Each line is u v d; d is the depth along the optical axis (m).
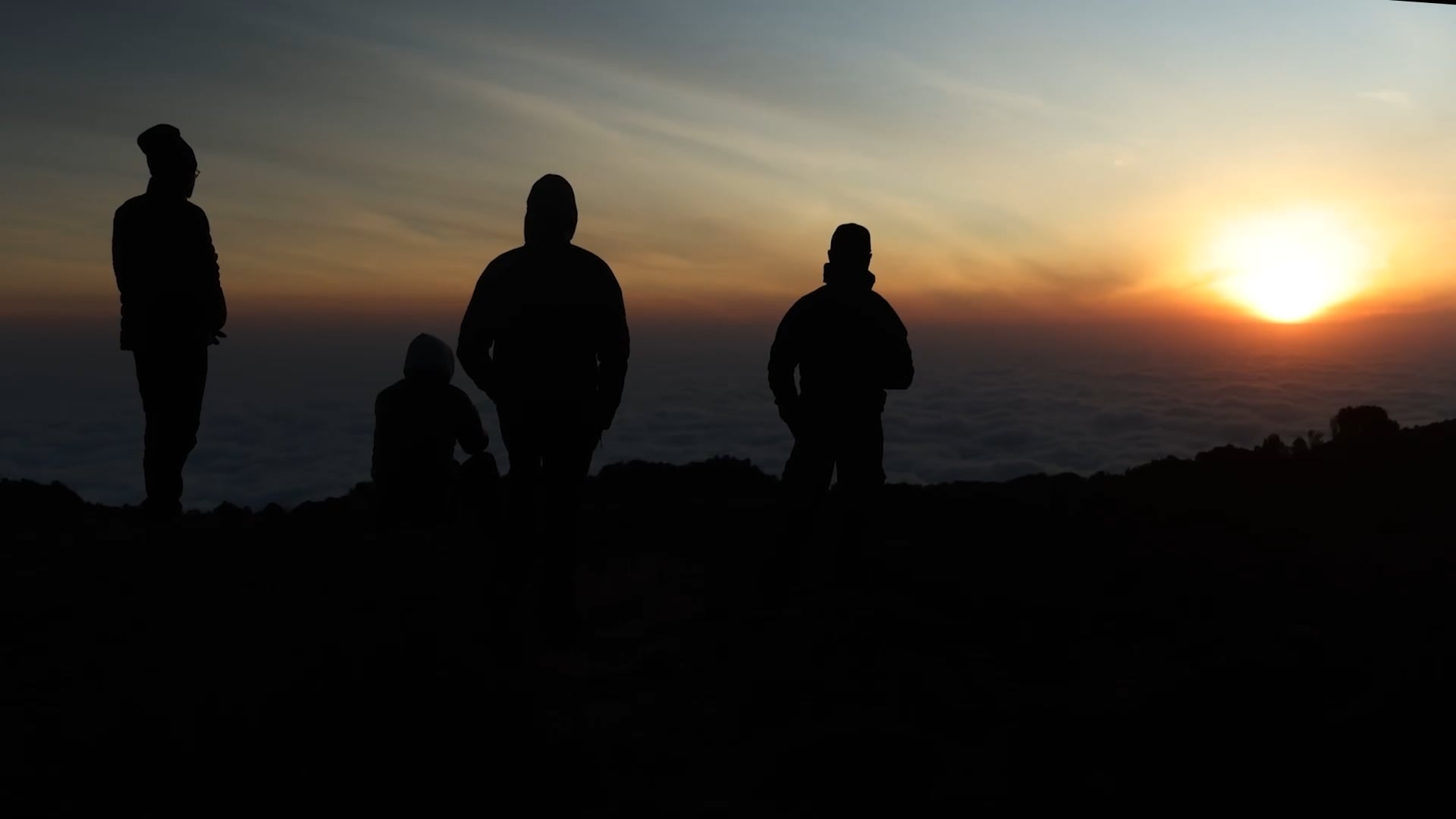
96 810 2.38
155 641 3.72
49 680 3.27
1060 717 2.96
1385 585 4.12
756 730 3.01
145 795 2.47
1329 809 2.33
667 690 3.36
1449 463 6.57
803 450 4.58
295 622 4.01
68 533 5.80
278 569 4.95
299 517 6.59
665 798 2.57
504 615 4.02
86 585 4.52
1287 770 2.50
